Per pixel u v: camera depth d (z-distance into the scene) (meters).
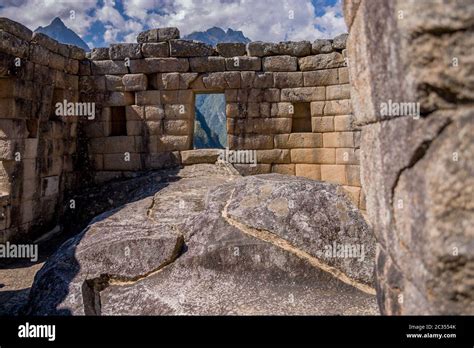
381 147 2.01
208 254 3.98
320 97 10.62
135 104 10.58
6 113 7.31
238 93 10.70
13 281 5.66
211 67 10.59
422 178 1.59
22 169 7.69
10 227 7.32
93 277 3.73
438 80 1.51
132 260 3.94
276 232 4.07
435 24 1.50
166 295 3.55
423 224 1.60
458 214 1.50
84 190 10.02
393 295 2.01
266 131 10.80
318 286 3.68
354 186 10.31
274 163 10.89
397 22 1.60
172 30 10.45
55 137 9.17
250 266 3.88
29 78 7.89
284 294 3.54
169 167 10.54
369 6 1.97
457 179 1.50
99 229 4.67
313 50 10.63
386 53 1.78
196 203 5.91
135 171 10.59
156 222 4.89
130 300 3.52
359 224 4.05
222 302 3.41
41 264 6.57
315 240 3.96
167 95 10.53
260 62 10.73
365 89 2.17
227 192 4.95
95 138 10.60
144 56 10.50
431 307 1.57
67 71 9.83
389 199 1.94
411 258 1.74
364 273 3.69
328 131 10.61
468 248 1.49
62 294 3.45
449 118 1.51
